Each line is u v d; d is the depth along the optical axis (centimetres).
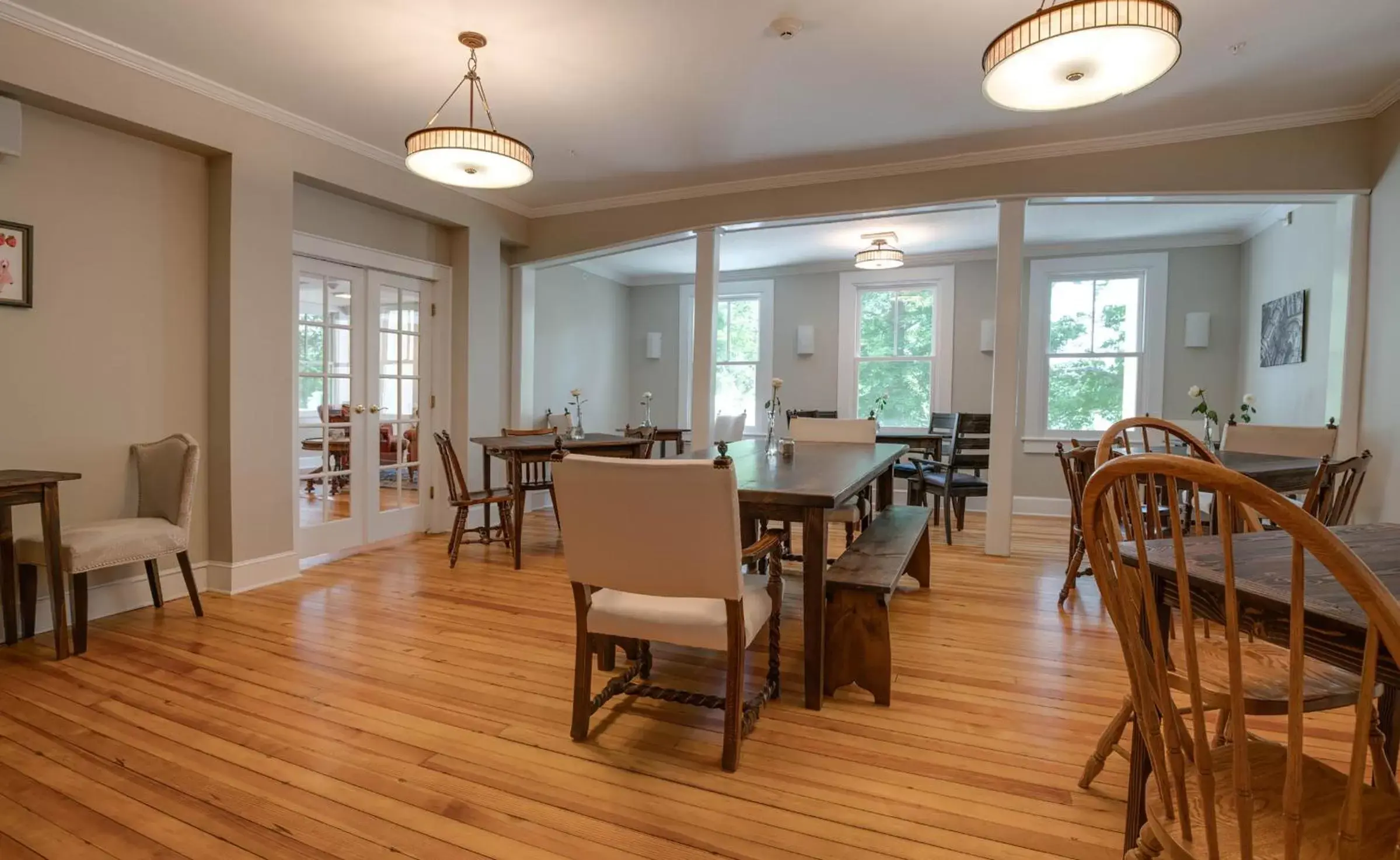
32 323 284
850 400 666
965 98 334
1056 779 178
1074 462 320
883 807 166
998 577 377
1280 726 205
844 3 255
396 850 149
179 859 146
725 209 474
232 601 329
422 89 329
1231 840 95
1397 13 255
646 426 555
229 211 336
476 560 415
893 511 355
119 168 309
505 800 168
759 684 237
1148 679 100
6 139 264
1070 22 190
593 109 350
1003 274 410
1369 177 341
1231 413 539
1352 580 72
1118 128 368
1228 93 323
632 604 193
